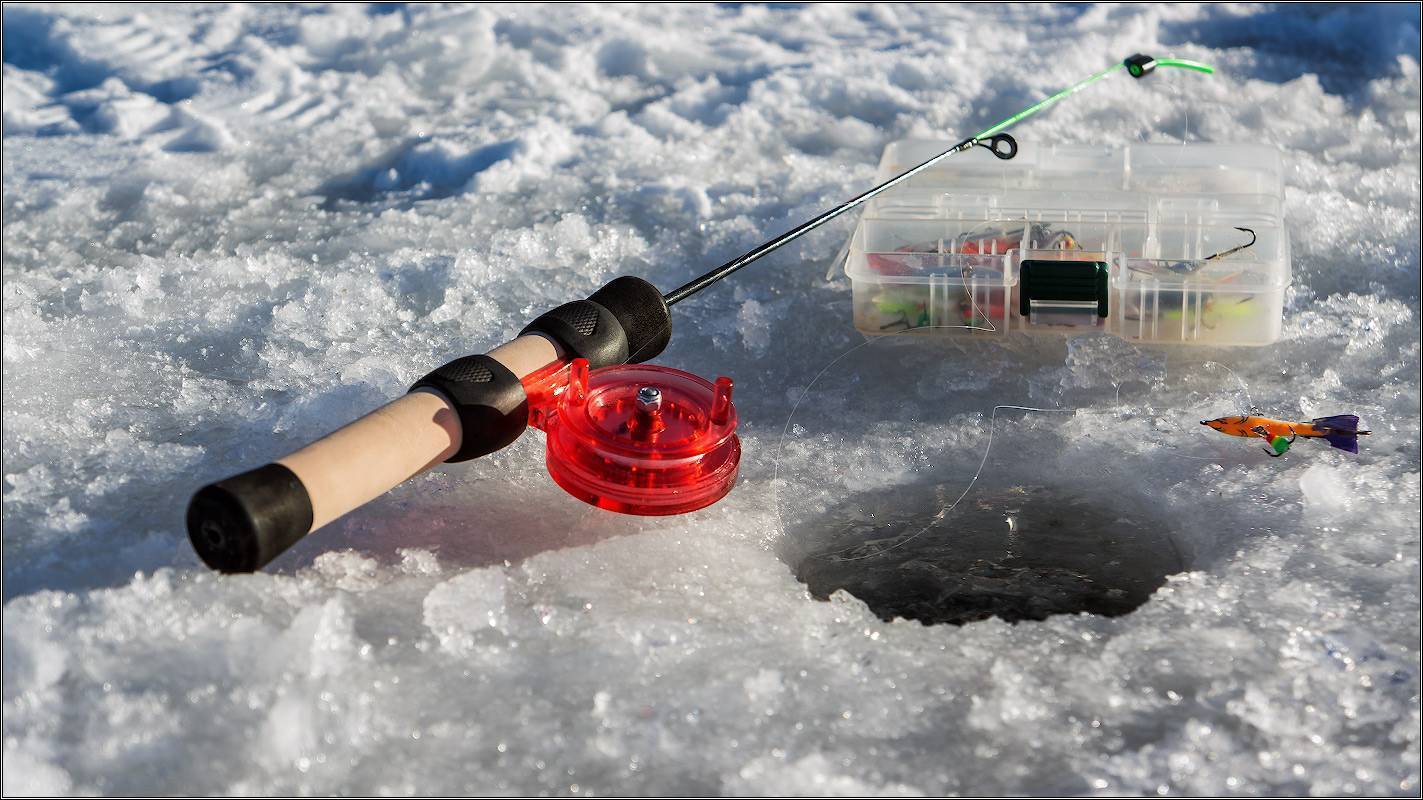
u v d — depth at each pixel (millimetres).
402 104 1014
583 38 1099
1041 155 858
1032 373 735
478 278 809
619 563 613
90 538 622
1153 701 554
